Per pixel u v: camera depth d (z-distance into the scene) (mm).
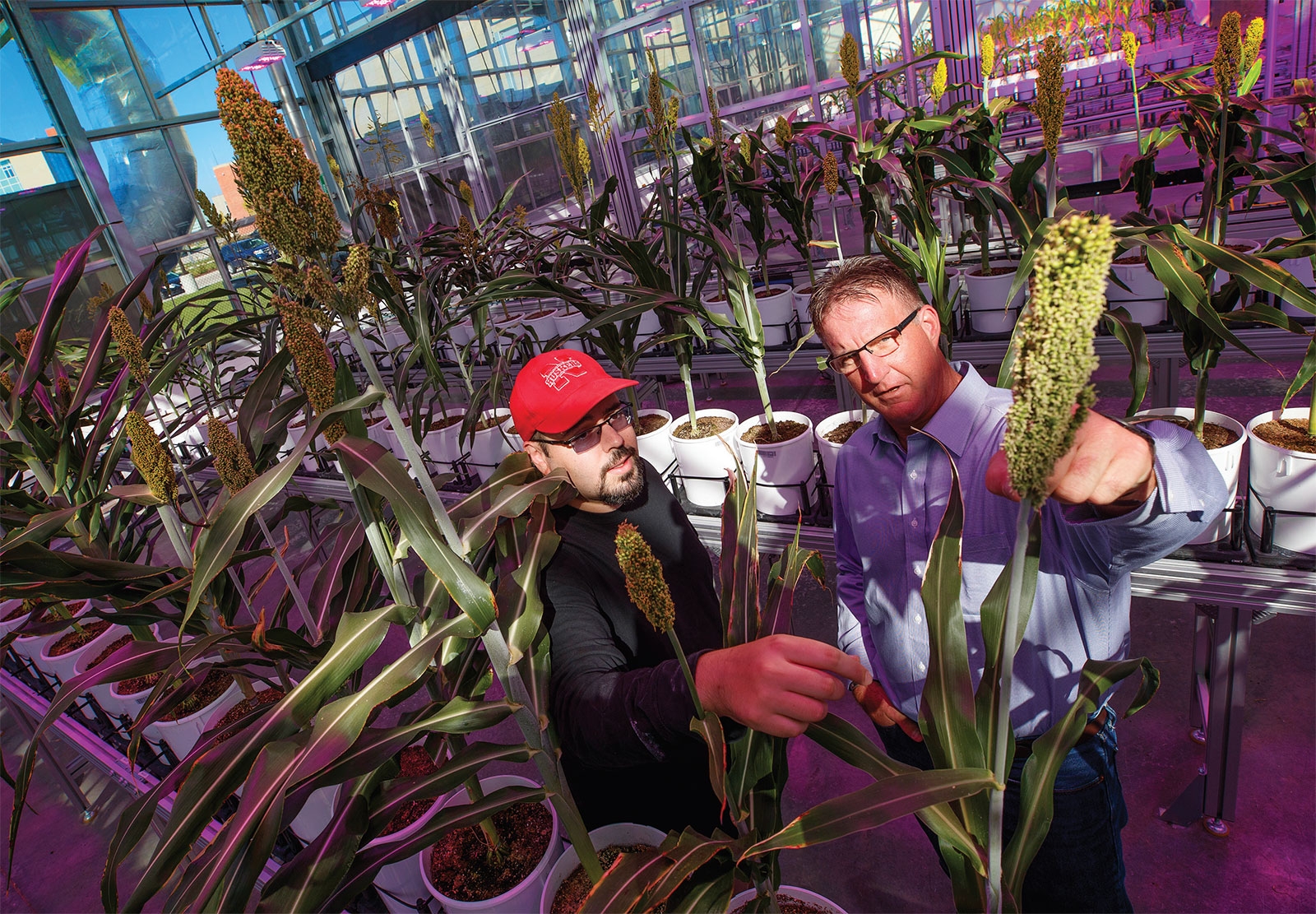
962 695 642
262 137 578
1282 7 2811
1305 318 1822
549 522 933
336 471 2842
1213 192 1561
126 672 1208
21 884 2416
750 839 733
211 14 6430
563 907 1084
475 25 6012
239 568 1411
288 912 740
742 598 808
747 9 4277
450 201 6680
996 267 2326
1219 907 1539
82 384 1362
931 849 1787
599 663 1059
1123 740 1932
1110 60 3152
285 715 777
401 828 1278
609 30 4668
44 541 1108
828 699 639
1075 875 1203
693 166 2299
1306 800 1680
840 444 1812
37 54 5172
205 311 2389
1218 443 1468
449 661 955
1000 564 1119
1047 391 372
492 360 2633
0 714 3350
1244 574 1285
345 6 6094
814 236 4320
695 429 2145
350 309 671
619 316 1765
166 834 761
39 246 5465
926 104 3666
